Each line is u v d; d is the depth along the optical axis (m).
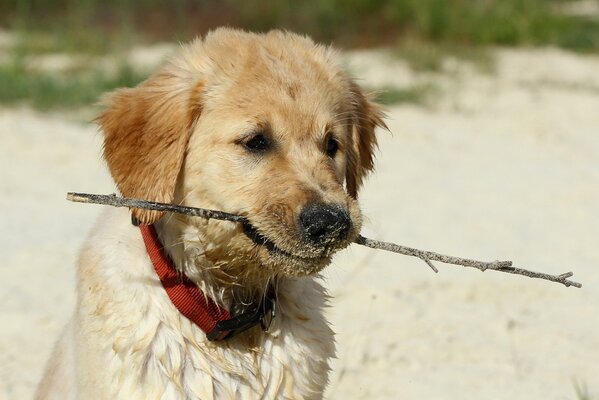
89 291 6.02
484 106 19.31
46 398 6.69
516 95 20.23
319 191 5.75
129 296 5.88
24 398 8.17
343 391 8.40
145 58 21.83
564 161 15.98
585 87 21.12
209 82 6.05
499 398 8.32
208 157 5.95
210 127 5.96
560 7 27.30
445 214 13.00
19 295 10.03
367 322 9.62
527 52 24.17
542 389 8.49
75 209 12.82
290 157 5.95
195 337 5.95
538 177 15.02
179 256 5.98
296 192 5.73
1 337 9.16
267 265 5.79
